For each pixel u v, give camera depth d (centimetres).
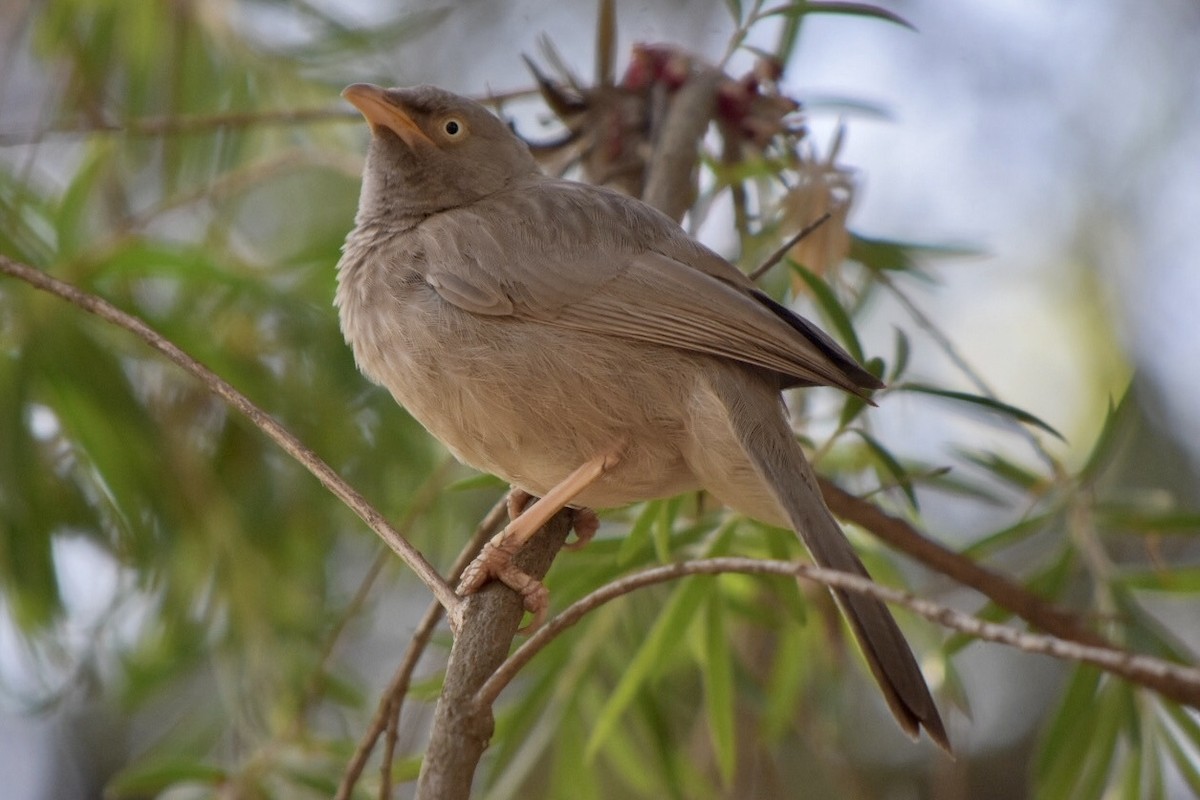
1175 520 971
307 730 1102
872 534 945
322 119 1088
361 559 1367
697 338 855
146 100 1290
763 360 839
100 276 1130
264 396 1189
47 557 1133
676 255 898
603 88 1072
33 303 1120
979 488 1038
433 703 1176
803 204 1009
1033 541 1412
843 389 844
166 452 1161
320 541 1213
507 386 869
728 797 1145
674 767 1027
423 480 1218
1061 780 960
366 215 974
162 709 1515
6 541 1127
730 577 1049
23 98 1458
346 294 941
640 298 872
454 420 890
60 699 1197
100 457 1130
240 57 1278
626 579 628
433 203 962
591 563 1019
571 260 886
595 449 873
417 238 920
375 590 1245
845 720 1341
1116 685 959
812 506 805
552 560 879
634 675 959
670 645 955
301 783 1034
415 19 1335
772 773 1175
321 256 1228
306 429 1195
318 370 1208
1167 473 1479
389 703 836
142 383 1183
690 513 1023
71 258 1155
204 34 1277
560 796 1038
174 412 1177
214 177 1287
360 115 1087
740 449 842
